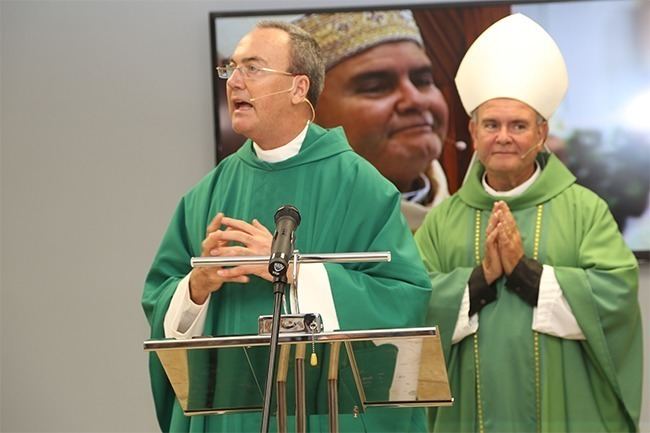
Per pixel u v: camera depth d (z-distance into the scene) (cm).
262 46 809
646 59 1146
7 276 1166
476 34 1160
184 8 1202
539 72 1012
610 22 1152
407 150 1153
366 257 565
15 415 1147
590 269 953
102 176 1180
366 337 512
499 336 948
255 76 807
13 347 1156
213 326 789
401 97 1159
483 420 947
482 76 1020
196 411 614
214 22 1172
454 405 964
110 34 1201
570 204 998
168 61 1195
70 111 1191
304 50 816
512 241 950
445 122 1155
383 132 1156
